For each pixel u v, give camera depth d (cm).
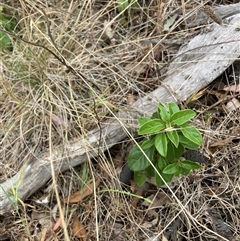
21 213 93
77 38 105
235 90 98
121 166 95
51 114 92
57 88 99
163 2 108
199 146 88
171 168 85
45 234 92
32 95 99
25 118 99
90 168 92
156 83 100
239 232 89
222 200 91
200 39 100
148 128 83
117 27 109
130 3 105
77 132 94
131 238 91
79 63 101
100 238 91
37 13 106
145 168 87
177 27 106
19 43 106
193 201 91
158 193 94
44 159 92
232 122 97
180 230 91
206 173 93
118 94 99
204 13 104
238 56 96
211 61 95
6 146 99
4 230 92
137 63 102
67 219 92
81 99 100
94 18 107
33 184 93
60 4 110
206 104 99
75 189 95
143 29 110
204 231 89
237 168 93
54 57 101
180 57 99
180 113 83
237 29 97
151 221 92
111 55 104
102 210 93
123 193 91
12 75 102
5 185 93
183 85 95
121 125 92
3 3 112
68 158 92
